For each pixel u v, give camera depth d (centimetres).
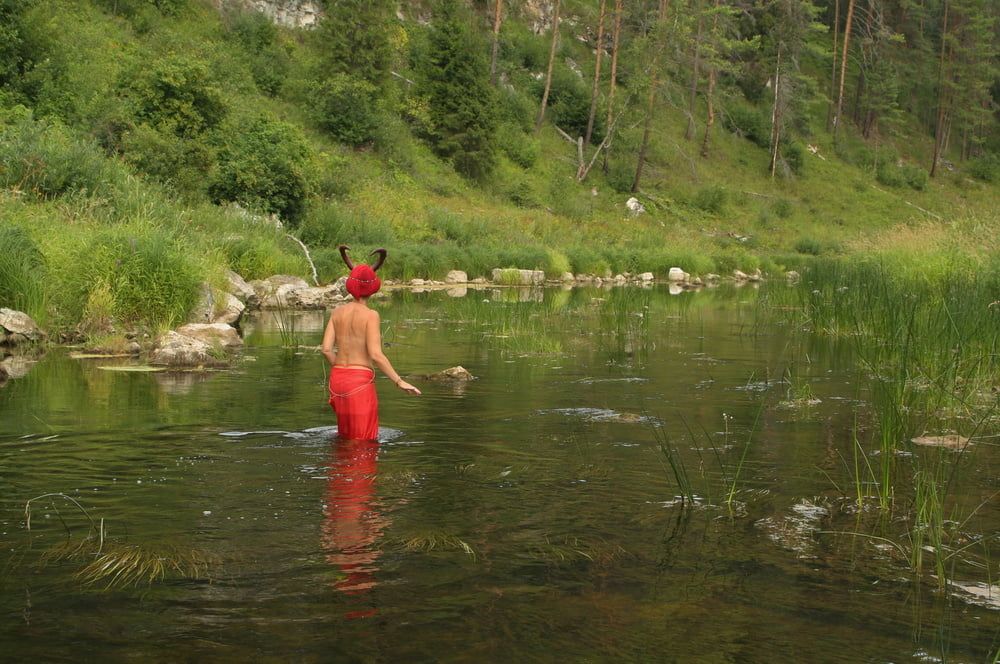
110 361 962
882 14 6788
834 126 6406
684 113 5653
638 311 1708
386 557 353
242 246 1870
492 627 291
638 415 682
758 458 544
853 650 280
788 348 1146
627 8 5200
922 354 848
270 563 344
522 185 4053
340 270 2120
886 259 1783
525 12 5509
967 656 276
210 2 3819
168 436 579
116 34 3173
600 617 300
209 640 278
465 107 3922
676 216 4662
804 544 383
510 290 2303
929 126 7262
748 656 274
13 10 2478
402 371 917
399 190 3406
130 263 1211
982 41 6569
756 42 5725
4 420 627
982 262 1462
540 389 809
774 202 5244
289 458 521
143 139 2264
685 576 341
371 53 3694
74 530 381
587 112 5012
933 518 405
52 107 2403
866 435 616
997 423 655
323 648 273
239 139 2438
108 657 266
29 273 1145
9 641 277
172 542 366
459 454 539
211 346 977
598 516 415
